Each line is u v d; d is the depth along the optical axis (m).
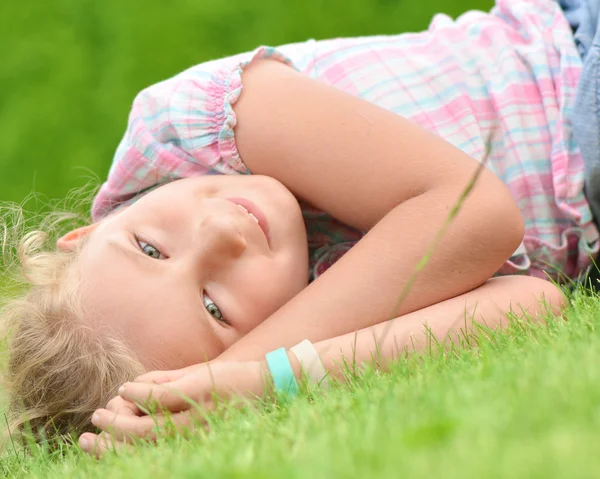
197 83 2.81
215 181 2.69
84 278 2.51
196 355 2.41
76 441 2.40
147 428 2.11
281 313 2.46
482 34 3.20
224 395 2.20
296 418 1.73
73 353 2.43
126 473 1.64
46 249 3.03
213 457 1.52
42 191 7.59
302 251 2.65
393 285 2.47
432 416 1.38
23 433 2.47
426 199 2.54
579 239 2.95
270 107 2.73
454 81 3.07
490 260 2.51
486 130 3.01
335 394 1.97
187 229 2.52
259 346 2.39
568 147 2.92
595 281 3.03
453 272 2.48
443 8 7.91
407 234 2.50
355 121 2.67
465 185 2.52
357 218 2.68
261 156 2.72
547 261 2.95
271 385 2.22
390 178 2.59
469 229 2.47
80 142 7.77
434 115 3.01
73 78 7.97
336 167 2.64
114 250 2.52
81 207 3.30
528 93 3.03
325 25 8.06
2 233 3.03
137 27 8.08
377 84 3.06
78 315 2.46
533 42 3.13
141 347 2.40
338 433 1.45
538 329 2.21
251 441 1.61
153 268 2.46
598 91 2.79
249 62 2.85
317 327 2.43
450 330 2.38
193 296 2.44
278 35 8.05
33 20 8.13
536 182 2.93
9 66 7.96
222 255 2.47
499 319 2.43
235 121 2.74
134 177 2.88
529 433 1.20
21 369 2.52
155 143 2.83
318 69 3.15
